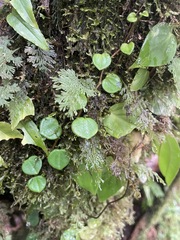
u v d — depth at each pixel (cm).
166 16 19
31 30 18
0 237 23
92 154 20
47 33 20
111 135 20
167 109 21
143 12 19
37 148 21
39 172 21
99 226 24
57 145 21
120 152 21
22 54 19
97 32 19
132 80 20
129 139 23
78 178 21
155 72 20
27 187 21
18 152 21
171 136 22
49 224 23
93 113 20
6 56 18
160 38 19
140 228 35
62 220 23
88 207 24
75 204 23
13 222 24
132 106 20
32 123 20
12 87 18
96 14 19
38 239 24
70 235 22
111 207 25
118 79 20
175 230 36
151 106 21
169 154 22
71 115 18
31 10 17
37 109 20
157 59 19
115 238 26
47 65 19
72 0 19
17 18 18
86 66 20
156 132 22
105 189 22
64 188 22
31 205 23
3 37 19
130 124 20
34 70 19
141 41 20
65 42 20
